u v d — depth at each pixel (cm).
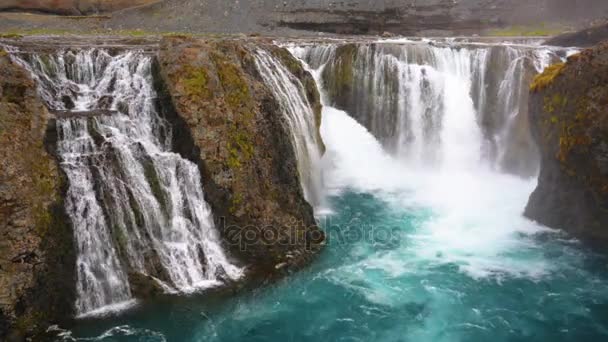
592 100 1284
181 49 1371
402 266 1338
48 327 1030
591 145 1284
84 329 1039
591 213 1381
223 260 1263
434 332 1105
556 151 1406
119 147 1216
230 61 1418
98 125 1235
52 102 1330
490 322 1138
